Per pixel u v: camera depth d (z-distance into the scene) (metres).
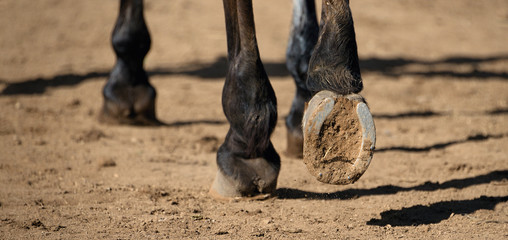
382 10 30.28
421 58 23.92
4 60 20.91
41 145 12.20
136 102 14.05
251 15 8.02
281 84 19.23
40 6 27.19
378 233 7.34
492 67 22.66
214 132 13.88
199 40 24.36
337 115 6.39
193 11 27.84
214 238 7.07
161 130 13.91
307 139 6.41
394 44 25.75
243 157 8.58
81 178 10.03
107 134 13.33
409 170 10.68
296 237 7.14
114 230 7.34
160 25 25.81
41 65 20.66
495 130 14.15
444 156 11.70
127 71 14.00
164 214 8.07
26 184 9.59
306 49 10.55
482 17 31.33
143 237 7.08
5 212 8.07
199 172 10.54
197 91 18.33
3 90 17.33
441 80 20.34
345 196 9.10
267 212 8.14
